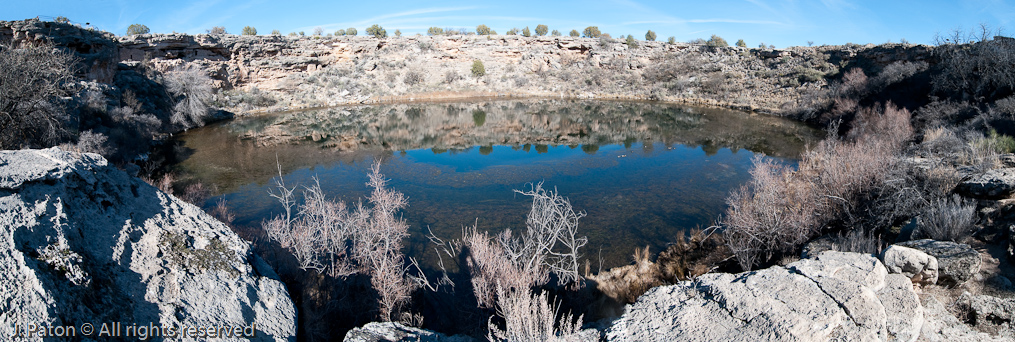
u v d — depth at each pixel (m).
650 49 58.25
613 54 56.94
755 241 8.24
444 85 50.78
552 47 58.69
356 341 4.07
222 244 4.14
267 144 22.84
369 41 52.72
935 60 26.44
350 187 14.97
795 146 21.06
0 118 11.78
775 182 10.15
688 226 10.86
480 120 32.84
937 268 4.51
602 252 9.42
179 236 3.96
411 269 8.52
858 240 6.74
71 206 3.46
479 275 7.12
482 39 57.62
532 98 47.94
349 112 36.97
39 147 12.48
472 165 18.19
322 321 5.72
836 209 8.69
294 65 45.41
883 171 8.92
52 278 2.77
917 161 9.68
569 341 3.80
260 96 39.28
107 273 3.20
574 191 14.16
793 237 7.88
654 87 49.09
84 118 16.36
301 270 6.66
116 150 15.80
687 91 46.31
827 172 9.95
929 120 17.53
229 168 17.58
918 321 3.70
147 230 3.89
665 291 4.32
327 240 7.82
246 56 41.91
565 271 7.29
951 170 8.41
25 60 12.49
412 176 16.28
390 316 6.28
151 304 3.18
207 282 3.58
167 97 28.02
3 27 20.05
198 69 34.72
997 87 16.66
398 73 50.81
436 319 6.77
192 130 27.30
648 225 10.97
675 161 18.47
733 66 49.53
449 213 12.15
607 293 7.50
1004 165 8.59
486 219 11.66
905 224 7.01
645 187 14.52
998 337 3.85
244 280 3.81
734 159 18.58
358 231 8.25
